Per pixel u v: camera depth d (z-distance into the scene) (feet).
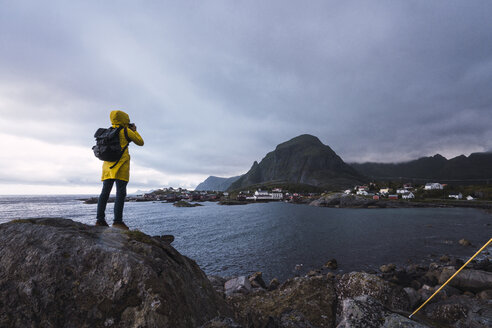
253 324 16.66
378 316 14.40
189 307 9.58
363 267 74.59
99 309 7.94
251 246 106.93
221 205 469.98
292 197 611.06
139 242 11.30
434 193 507.30
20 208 343.87
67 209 322.96
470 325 20.43
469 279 47.09
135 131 15.02
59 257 8.88
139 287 8.35
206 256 90.68
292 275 68.85
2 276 8.49
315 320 22.85
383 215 248.52
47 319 7.72
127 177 14.16
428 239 116.37
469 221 190.08
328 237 125.18
